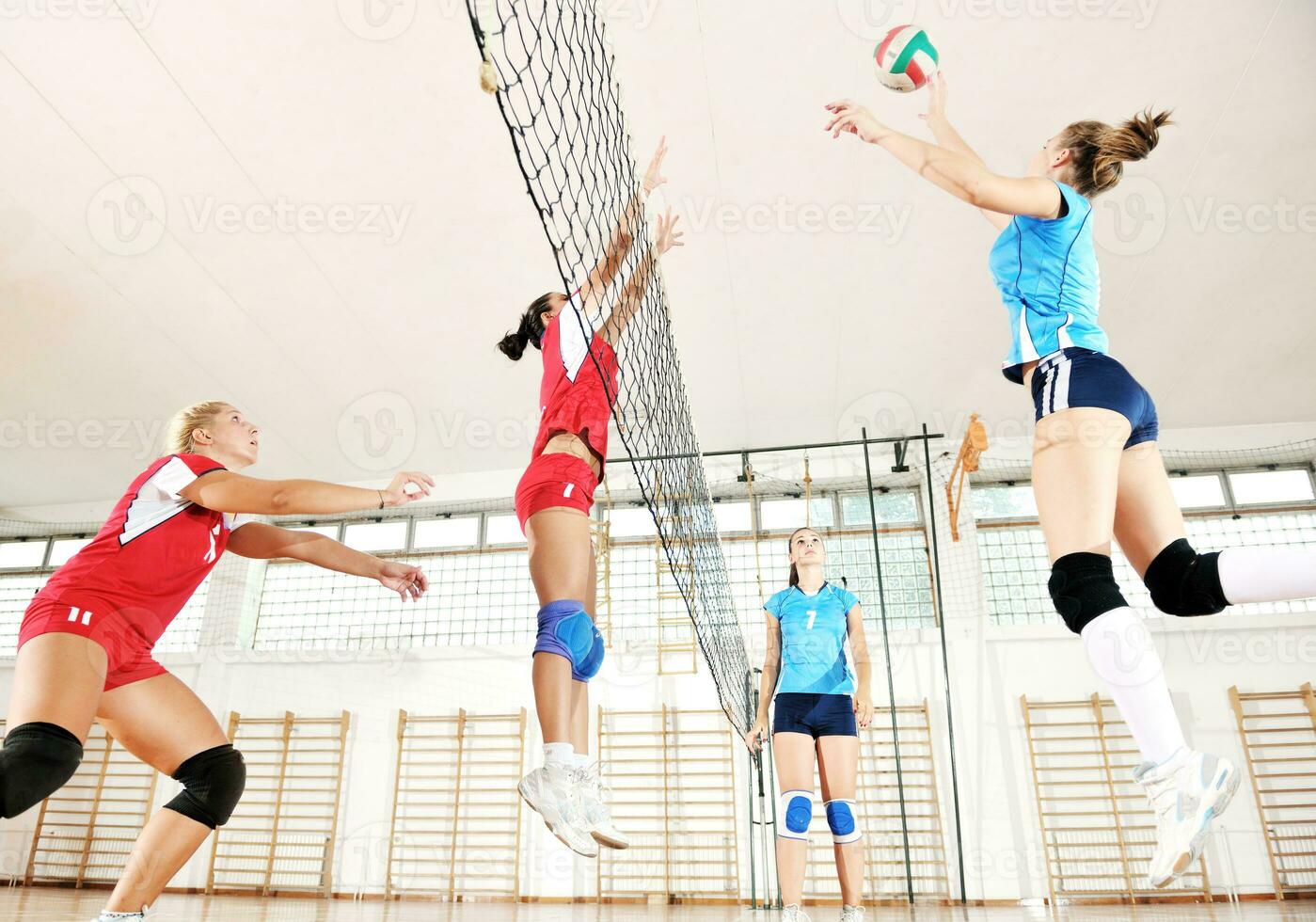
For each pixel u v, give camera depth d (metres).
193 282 5.89
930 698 7.26
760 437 8.05
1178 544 1.23
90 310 6.12
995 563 7.84
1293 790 6.49
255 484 1.80
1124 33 4.24
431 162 4.92
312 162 4.92
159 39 4.21
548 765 1.38
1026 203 1.33
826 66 4.42
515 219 5.34
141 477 1.87
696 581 3.22
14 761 1.43
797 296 6.12
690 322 6.38
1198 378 7.10
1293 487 7.75
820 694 3.36
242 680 8.01
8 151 4.84
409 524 8.82
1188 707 6.86
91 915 4.07
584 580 1.54
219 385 7.02
